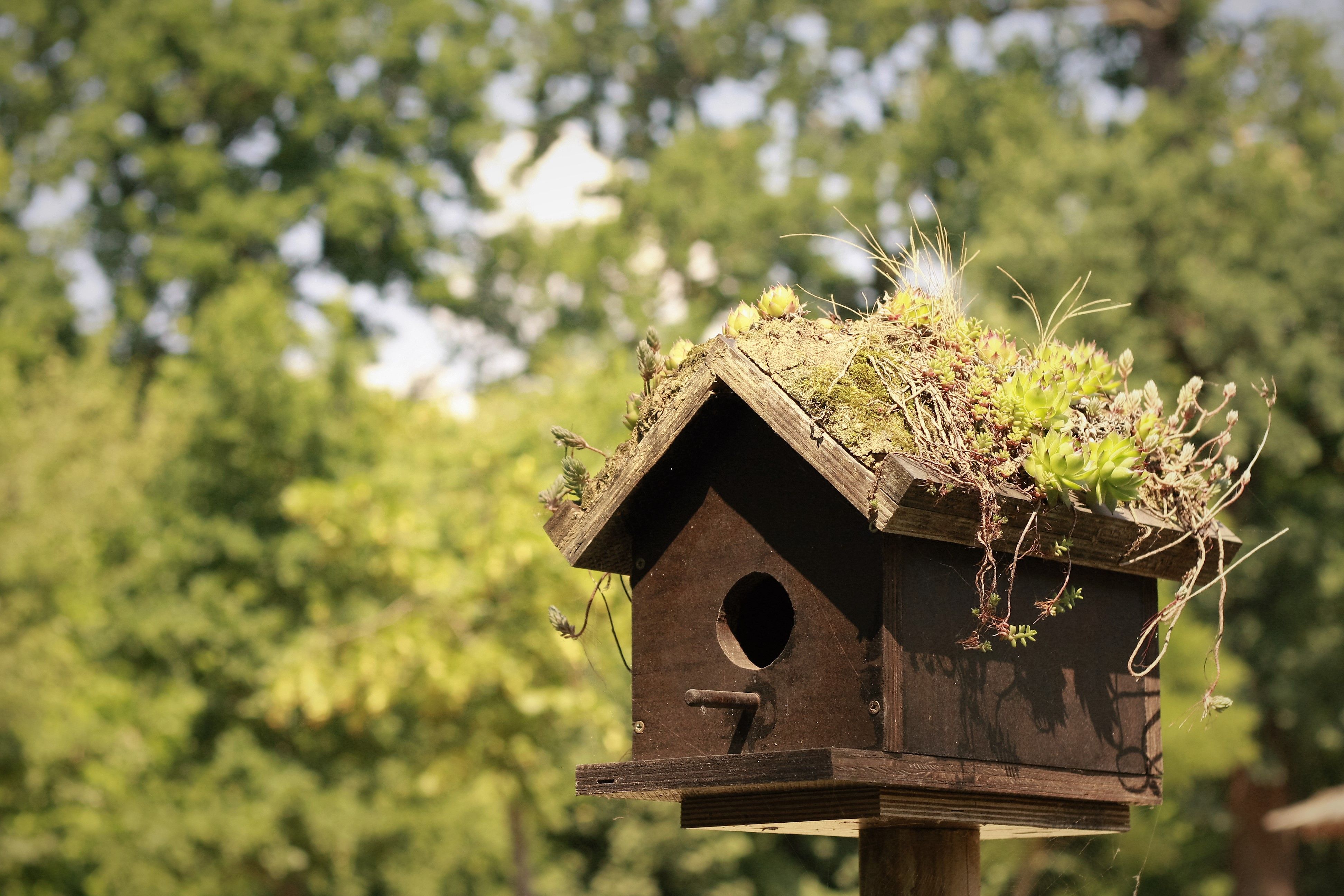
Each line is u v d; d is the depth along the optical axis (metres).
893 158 21.81
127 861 12.98
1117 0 22.88
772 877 20.08
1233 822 20.78
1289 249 18.03
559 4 28.36
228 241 19.94
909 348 2.94
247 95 21.52
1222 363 18.14
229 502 14.12
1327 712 18.17
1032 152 19.22
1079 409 3.07
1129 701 3.09
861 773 2.64
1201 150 19.14
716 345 2.96
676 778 2.90
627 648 9.61
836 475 2.72
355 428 14.74
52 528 11.36
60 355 17.00
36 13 21.03
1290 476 18.91
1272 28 20.55
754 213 21.83
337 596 13.10
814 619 2.88
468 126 22.86
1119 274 17.20
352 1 22.11
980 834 3.19
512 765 10.77
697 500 3.18
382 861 15.11
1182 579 3.19
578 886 19.17
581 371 11.07
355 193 20.69
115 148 20.56
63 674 12.17
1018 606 2.94
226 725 14.02
